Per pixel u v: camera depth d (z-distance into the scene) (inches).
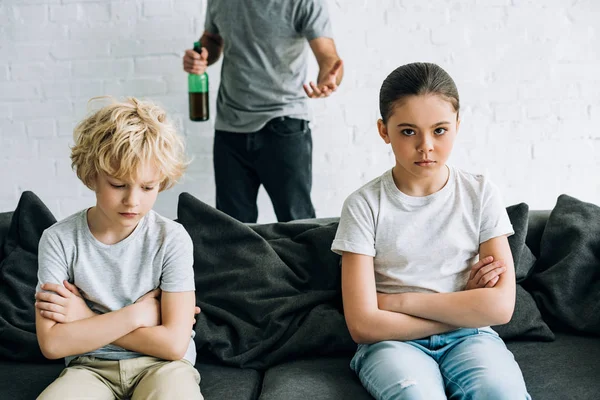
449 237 73.5
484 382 64.4
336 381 72.1
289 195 123.3
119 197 66.7
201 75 125.5
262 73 120.6
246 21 119.8
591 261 82.7
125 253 71.1
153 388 66.1
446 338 71.4
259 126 121.0
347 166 138.5
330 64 116.6
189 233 84.4
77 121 140.1
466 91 135.6
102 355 70.1
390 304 71.4
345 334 78.7
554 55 133.8
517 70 134.6
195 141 138.6
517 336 79.8
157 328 69.0
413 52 135.0
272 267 82.5
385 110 71.9
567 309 81.0
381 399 65.2
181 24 135.6
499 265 71.5
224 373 76.9
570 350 77.0
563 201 89.3
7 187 142.5
